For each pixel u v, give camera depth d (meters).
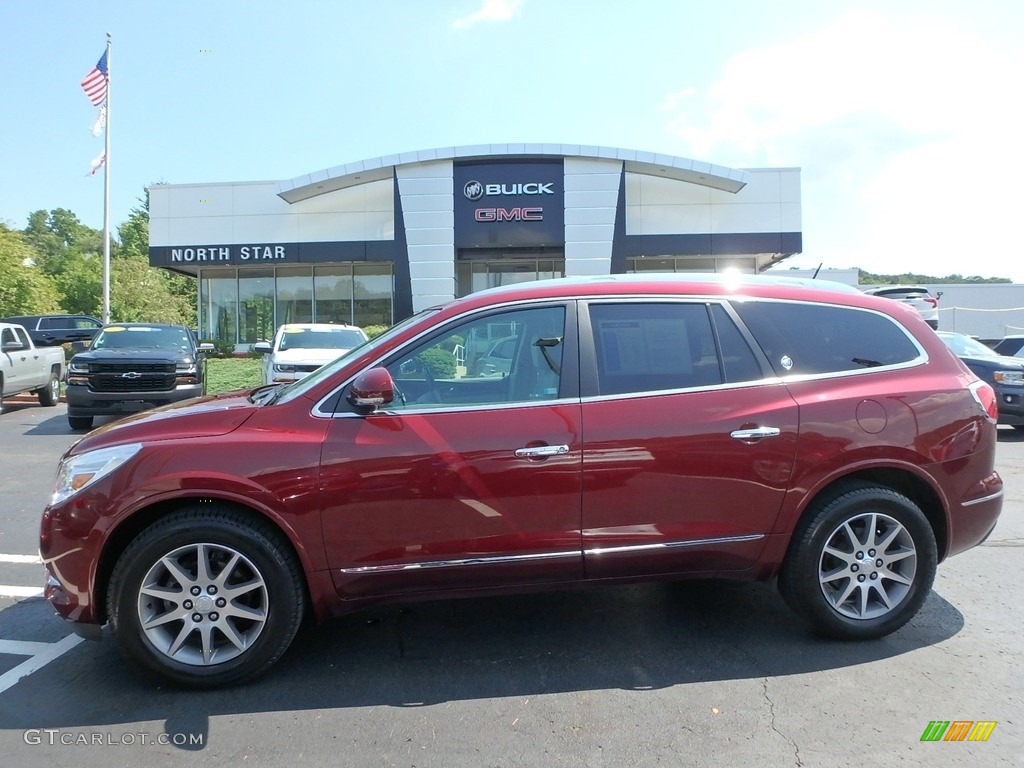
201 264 24.61
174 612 3.39
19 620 4.29
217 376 19.11
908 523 3.82
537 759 2.86
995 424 4.08
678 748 2.93
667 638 3.99
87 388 11.53
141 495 3.32
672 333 3.82
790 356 3.86
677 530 3.64
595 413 3.60
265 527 3.43
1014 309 34.38
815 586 3.78
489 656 3.79
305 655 3.82
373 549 3.45
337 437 3.44
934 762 2.82
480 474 3.48
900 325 4.08
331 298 25.89
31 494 7.50
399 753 2.91
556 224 22.98
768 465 3.68
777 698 3.32
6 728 3.11
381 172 23.09
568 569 3.60
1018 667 3.60
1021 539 5.83
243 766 2.83
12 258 30.27
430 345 3.72
